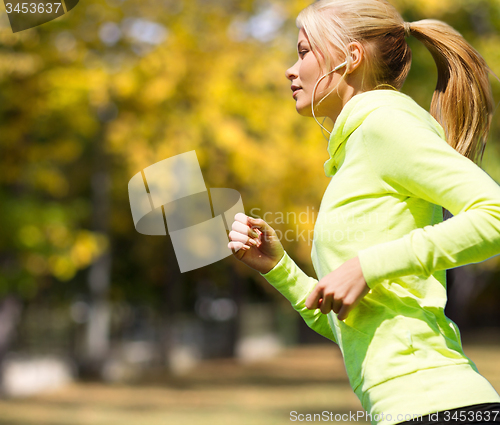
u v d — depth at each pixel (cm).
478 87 372
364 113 335
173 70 2356
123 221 3834
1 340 2888
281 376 3803
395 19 370
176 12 2427
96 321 3684
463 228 290
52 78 2278
